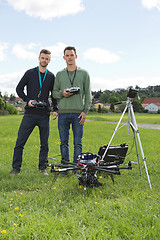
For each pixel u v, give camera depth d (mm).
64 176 4516
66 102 4605
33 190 3785
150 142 9844
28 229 2398
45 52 4391
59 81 4645
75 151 4695
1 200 3156
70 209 2973
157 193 3617
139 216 2787
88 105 4648
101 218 2756
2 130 14805
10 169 4863
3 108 69750
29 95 4648
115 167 3846
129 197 3430
